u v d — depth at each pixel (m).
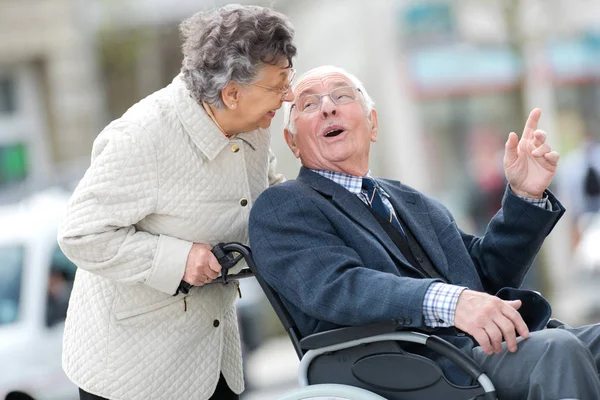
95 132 34.78
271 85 7.21
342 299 6.84
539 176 7.53
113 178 7.10
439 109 34.19
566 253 29.61
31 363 13.41
